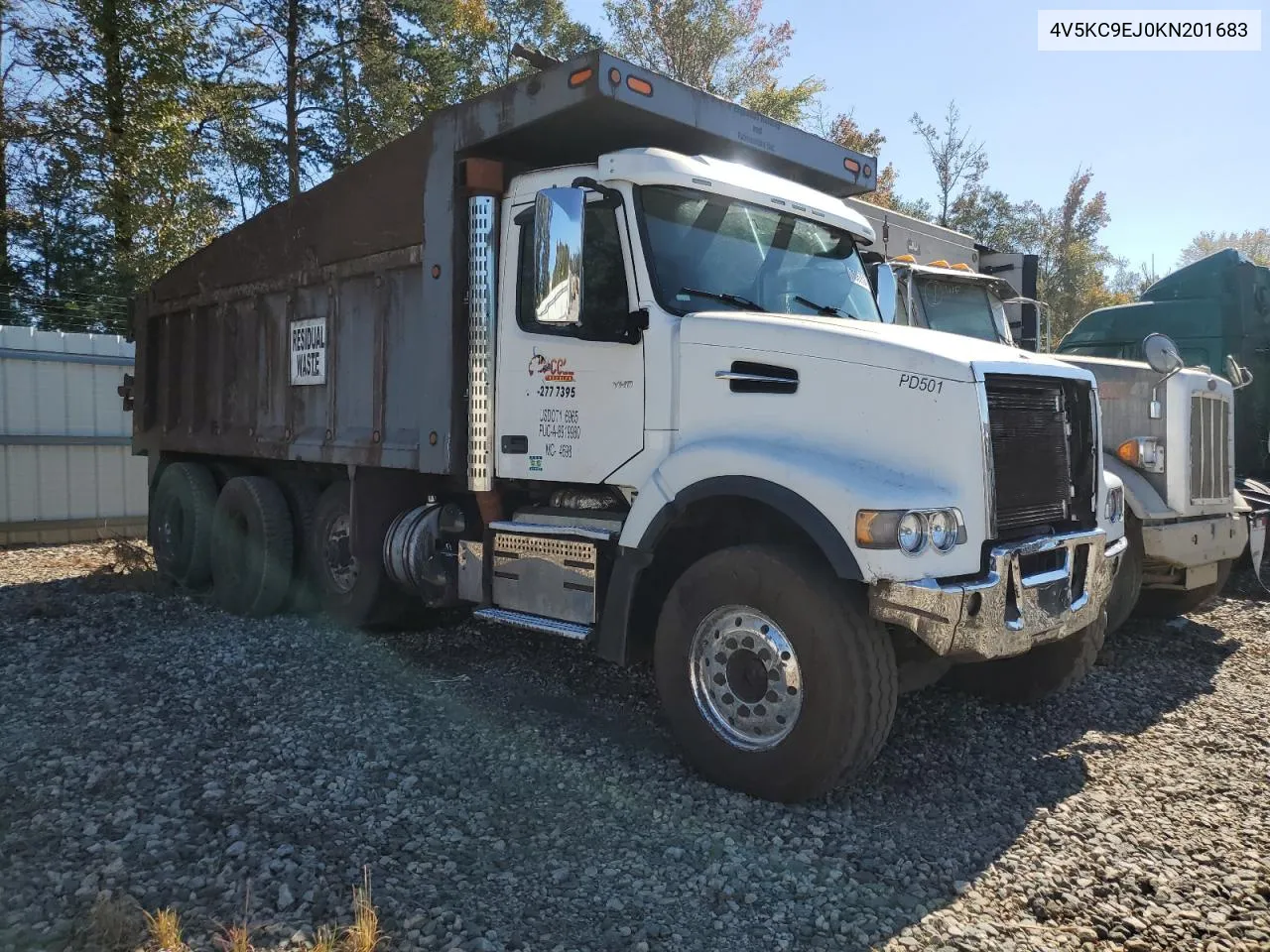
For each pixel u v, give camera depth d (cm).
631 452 492
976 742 505
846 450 423
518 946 295
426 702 540
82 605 805
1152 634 750
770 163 613
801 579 401
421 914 308
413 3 2945
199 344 905
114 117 2188
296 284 743
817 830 389
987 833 394
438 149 585
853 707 391
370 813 388
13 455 1202
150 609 798
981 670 567
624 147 573
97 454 1268
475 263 559
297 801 396
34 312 2067
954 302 930
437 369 584
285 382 772
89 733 472
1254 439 1044
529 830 380
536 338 534
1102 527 488
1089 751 496
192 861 342
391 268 638
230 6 2675
